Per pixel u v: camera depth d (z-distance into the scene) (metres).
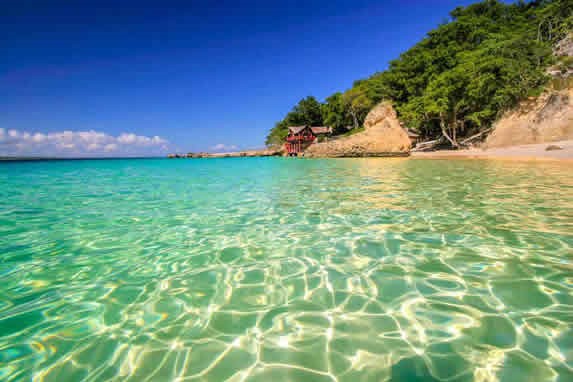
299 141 57.09
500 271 2.57
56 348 1.76
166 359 1.66
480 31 36.59
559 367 1.50
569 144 16.89
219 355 1.69
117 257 3.19
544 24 34.50
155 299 2.31
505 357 1.58
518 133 21.97
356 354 1.66
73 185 10.42
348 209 5.20
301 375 1.53
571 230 3.56
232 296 2.33
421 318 1.96
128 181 11.70
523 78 22.64
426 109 27.00
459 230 3.74
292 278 2.61
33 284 2.58
